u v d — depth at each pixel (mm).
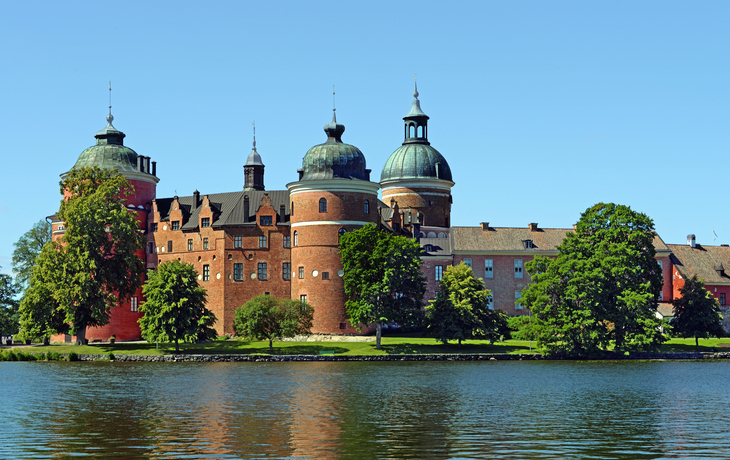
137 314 115500
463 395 61375
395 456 38906
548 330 91688
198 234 114750
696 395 61688
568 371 79812
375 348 96500
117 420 49344
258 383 69062
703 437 44094
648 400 58969
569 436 44219
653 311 93562
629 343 91000
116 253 99188
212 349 96562
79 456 38781
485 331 96562
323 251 106188
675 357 94750
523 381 70750
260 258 111938
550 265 94438
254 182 146000
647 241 94938
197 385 67625
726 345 103562
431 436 44094
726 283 126688
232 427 46812
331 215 106375
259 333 95812
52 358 94500
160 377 74000
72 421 49000
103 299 95562
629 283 92938
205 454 39281
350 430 45875
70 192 110438
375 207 109688
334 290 105875
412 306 98000
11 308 128000
